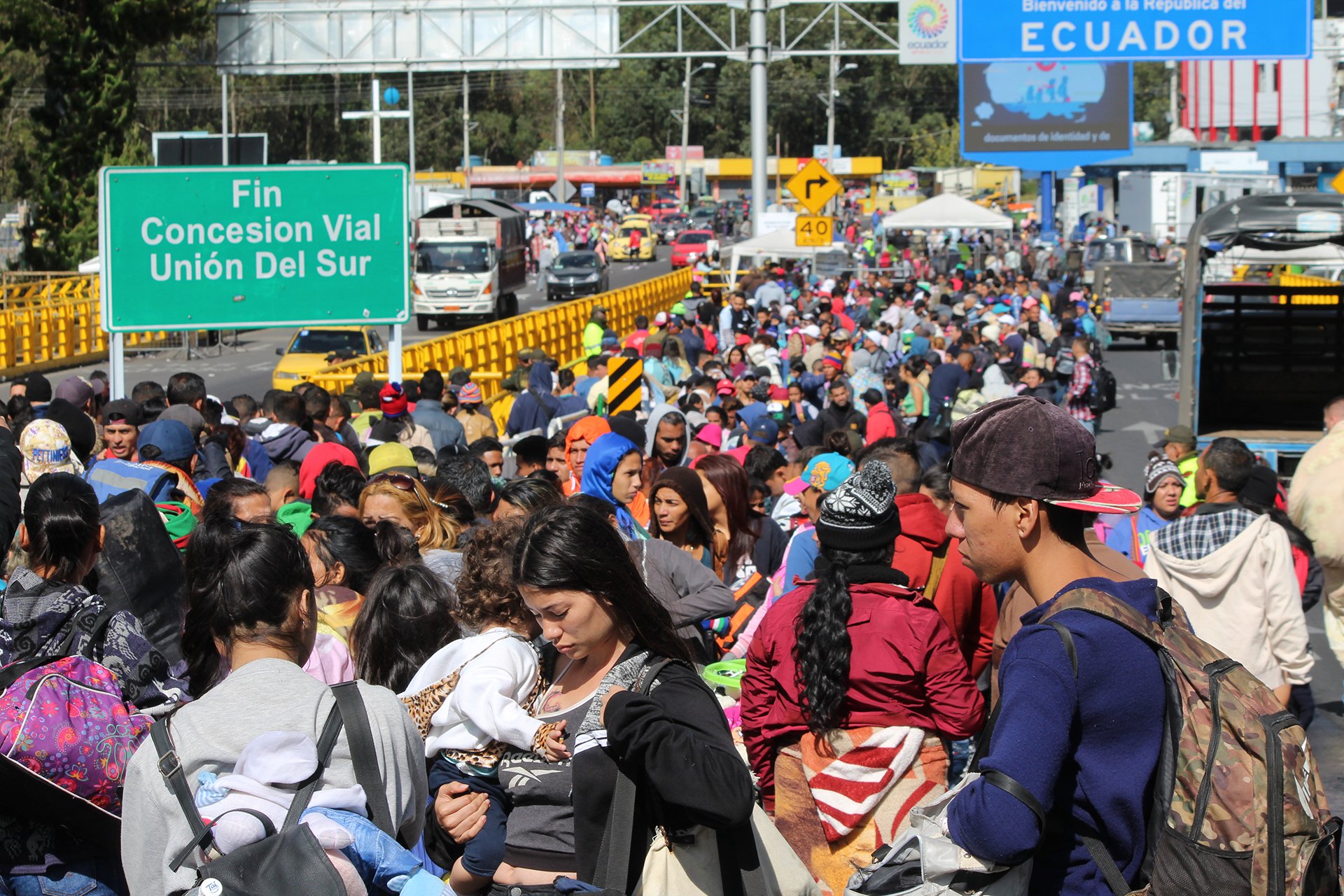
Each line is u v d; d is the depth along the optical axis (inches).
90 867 183.8
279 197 584.1
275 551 158.4
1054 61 1443.2
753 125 1628.9
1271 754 120.5
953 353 1013.2
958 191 4274.1
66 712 178.9
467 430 692.1
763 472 461.1
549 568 152.3
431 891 139.6
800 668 202.1
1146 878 124.0
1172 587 302.8
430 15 1657.2
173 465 403.5
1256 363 892.6
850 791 198.8
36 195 2126.0
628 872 142.9
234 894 131.8
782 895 148.3
